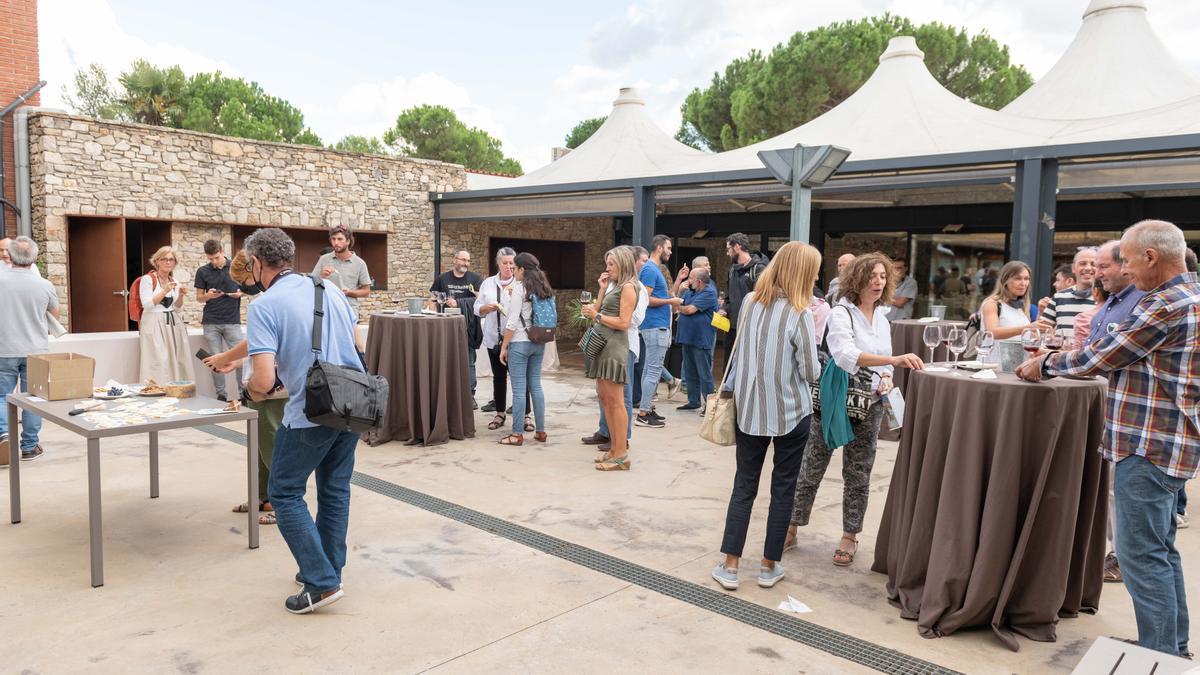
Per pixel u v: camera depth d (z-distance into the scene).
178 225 10.78
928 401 2.83
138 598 2.92
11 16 9.52
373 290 12.95
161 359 6.68
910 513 2.91
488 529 3.79
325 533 2.96
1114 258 2.76
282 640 2.61
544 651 2.56
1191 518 4.06
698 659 2.53
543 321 5.49
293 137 29.83
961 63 19.16
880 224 11.37
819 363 3.08
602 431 5.61
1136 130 7.11
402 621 2.77
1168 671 1.42
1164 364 2.28
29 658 2.45
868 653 2.59
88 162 9.82
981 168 7.83
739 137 19.36
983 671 2.47
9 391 4.75
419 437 5.60
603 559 3.41
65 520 3.79
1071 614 2.86
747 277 6.23
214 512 3.96
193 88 26.55
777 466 3.09
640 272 6.32
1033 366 2.56
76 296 10.55
